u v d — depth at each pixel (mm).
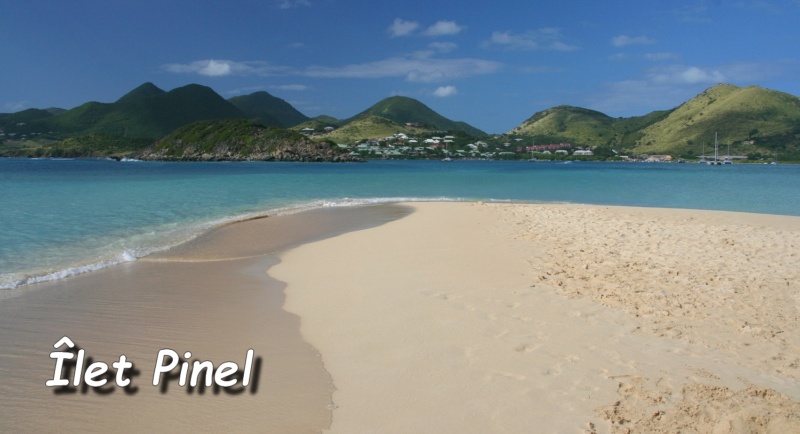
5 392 5820
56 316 8508
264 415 5395
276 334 7785
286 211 25250
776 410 5273
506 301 9102
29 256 13266
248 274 11820
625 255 12891
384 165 131125
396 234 17062
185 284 10789
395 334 7637
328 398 5762
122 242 15672
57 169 83688
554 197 37656
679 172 90500
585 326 7848
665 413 5266
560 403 5527
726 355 6797
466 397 5691
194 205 27125
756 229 17688
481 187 47688
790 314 8375
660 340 7309
